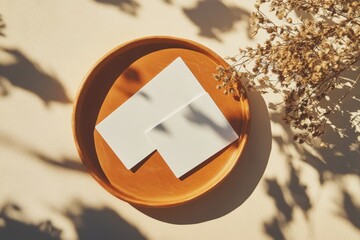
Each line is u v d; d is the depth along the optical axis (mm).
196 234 447
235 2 444
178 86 422
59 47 447
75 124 412
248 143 443
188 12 445
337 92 435
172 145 425
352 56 384
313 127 403
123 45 410
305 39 367
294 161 443
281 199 445
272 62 392
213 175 424
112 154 427
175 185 425
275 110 438
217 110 420
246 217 446
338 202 443
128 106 425
